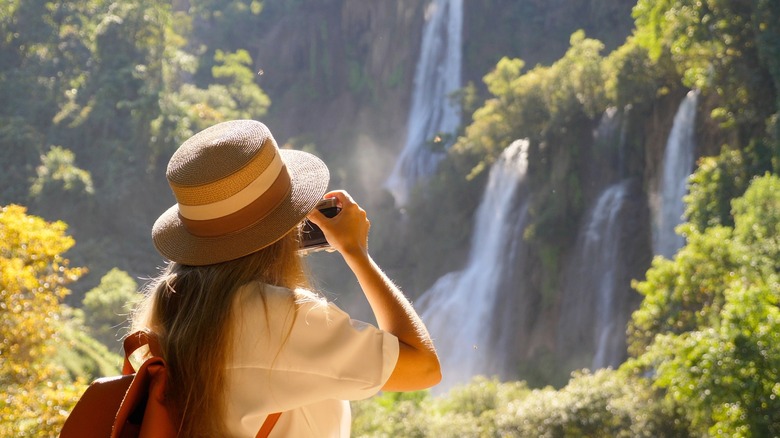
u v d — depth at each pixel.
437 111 77.31
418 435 24.50
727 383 14.88
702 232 35.84
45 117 73.12
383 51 83.00
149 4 75.31
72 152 71.38
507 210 54.41
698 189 37.59
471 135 59.06
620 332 46.34
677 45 40.69
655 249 45.62
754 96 40.03
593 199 49.62
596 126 50.28
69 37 77.56
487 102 60.19
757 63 39.84
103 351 28.34
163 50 76.75
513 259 53.28
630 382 24.56
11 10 76.31
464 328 54.62
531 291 51.91
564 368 47.94
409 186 73.12
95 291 46.41
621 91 47.38
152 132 70.94
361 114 82.44
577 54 52.91
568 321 49.25
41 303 12.52
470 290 55.31
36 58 76.25
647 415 21.89
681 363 15.96
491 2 78.31
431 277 59.31
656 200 46.16
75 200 66.75
